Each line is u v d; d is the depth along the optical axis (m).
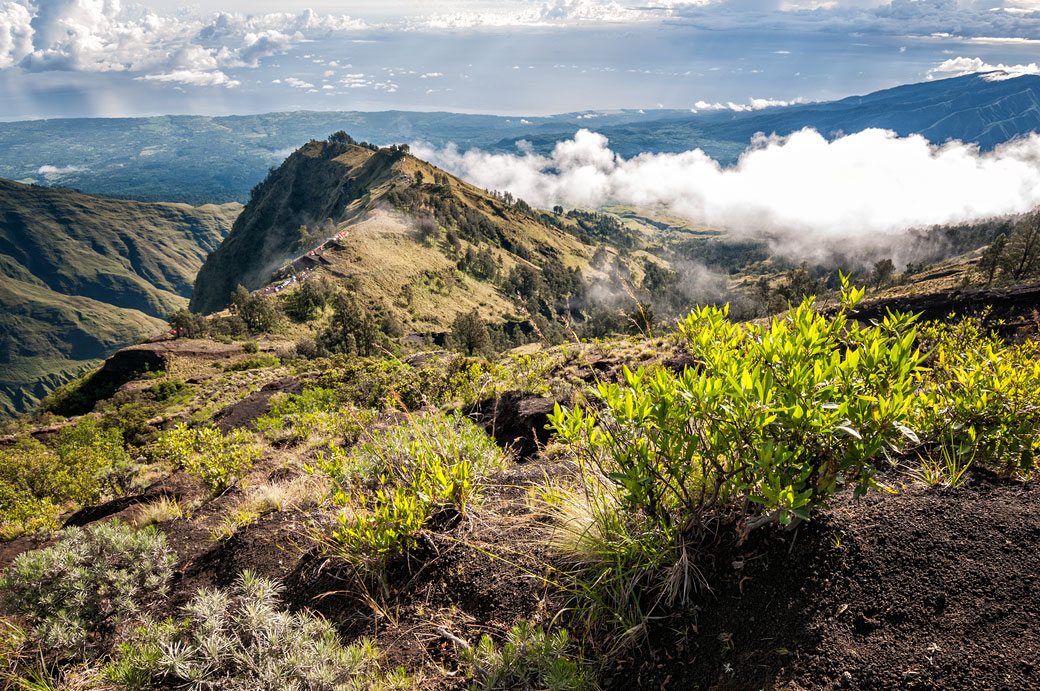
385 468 3.90
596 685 1.91
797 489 1.96
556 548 2.57
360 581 2.88
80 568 3.30
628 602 2.15
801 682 1.66
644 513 2.33
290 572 3.29
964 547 1.92
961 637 1.64
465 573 2.66
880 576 1.89
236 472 5.71
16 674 2.81
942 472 2.40
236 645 2.42
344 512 3.13
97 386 50.09
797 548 2.08
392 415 7.84
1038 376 2.31
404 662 2.29
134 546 3.52
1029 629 1.60
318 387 16.00
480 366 10.14
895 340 2.21
